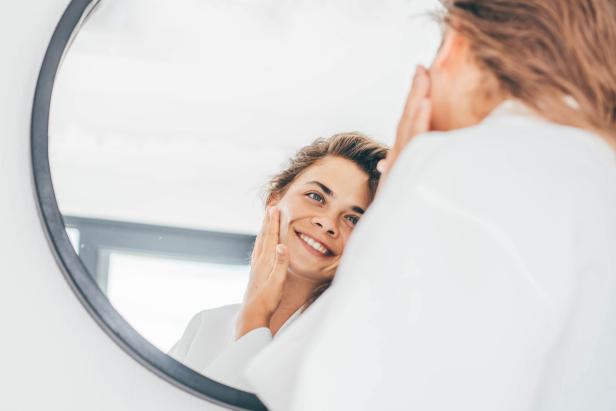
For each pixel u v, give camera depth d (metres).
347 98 1.04
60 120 0.99
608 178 1.03
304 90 1.04
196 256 0.99
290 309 0.99
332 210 1.02
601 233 1.01
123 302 0.97
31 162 0.97
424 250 0.96
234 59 1.03
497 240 0.96
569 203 1.00
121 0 1.02
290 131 1.03
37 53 1.02
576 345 1.00
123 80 1.01
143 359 0.96
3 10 1.02
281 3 1.05
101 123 1.00
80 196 0.98
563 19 1.08
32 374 0.96
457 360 0.93
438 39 1.06
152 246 0.99
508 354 0.95
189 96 1.02
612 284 1.01
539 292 0.96
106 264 0.98
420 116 1.04
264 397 0.96
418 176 0.99
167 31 1.02
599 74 1.07
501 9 1.07
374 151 1.03
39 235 0.98
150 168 1.00
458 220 0.97
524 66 1.06
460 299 0.94
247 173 1.02
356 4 1.05
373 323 0.94
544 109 1.05
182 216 1.00
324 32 1.05
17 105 1.00
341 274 0.96
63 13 1.01
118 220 0.99
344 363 0.93
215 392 0.96
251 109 1.03
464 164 1.00
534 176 1.00
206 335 0.98
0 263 0.97
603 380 1.00
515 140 1.02
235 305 0.99
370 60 1.05
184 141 1.01
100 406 0.97
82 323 0.98
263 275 1.00
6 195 0.98
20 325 0.97
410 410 0.93
